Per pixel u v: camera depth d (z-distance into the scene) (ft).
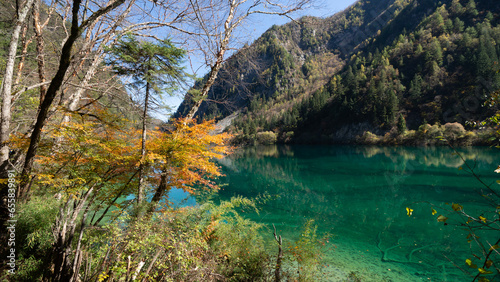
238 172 93.56
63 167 13.44
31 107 19.04
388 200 48.70
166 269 10.95
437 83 213.25
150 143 15.85
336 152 169.17
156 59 13.64
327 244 26.91
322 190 60.03
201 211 16.14
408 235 30.07
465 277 19.90
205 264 13.10
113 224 10.33
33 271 10.50
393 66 277.64
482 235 26.35
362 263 22.70
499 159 87.45
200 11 17.39
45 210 12.71
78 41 18.66
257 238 19.13
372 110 231.71
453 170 74.49
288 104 343.26
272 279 15.42
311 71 379.14
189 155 15.61
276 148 227.20
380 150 160.86
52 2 18.58
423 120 195.31
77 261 9.21
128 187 16.40
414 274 20.65
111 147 14.49
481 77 175.63
